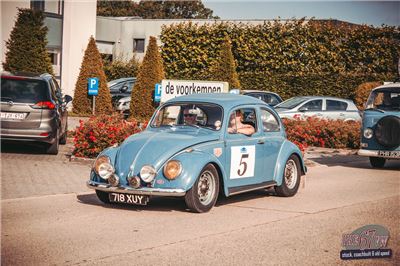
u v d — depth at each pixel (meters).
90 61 26.95
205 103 10.27
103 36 43.22
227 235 7.99
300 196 11.30
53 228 8.19
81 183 11.88
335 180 13.55
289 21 33.34
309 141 20.77
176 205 10.12
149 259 6.73
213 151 9.56
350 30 32.00
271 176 10.83
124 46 44.22
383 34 31.47
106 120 15.32
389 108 15.75
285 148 11.09
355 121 22.75
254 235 8.03
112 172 9.27
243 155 10.10
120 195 9.23
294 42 32.91
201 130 9.93
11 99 14.55
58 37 29.31
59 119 15.62
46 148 15.52
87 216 9.02
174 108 10.44
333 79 31.80
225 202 10.56
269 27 33.34
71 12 29.39
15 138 14.59
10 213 9.11
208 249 7.25
